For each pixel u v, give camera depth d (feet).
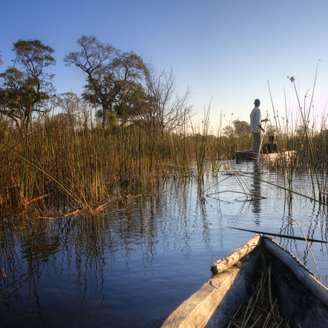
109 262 11.76
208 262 11.57
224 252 12.48
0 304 9.05
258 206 20.33
